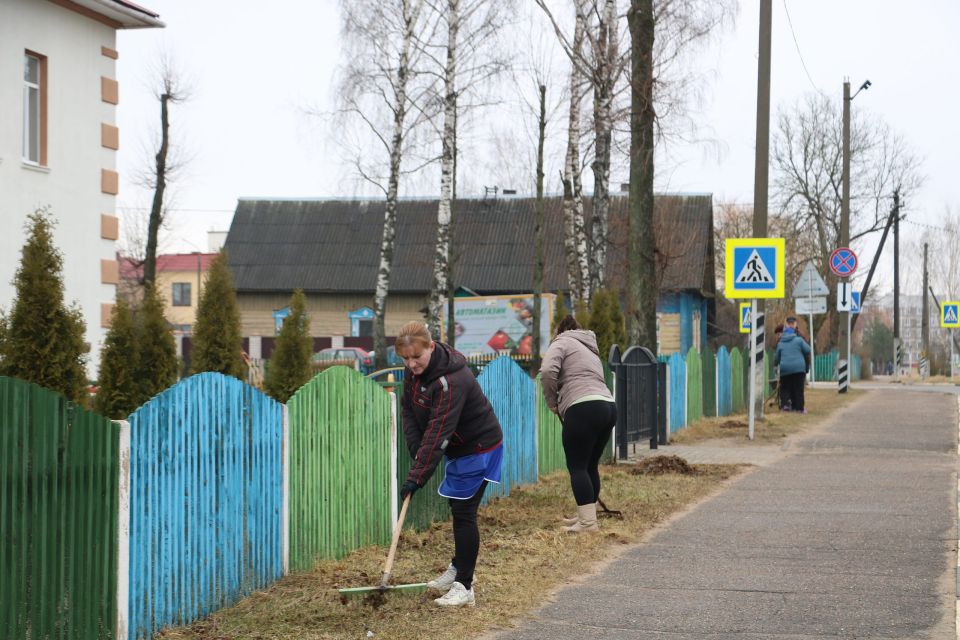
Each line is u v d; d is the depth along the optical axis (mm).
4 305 16266
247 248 55438
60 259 7414
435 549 8875
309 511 7973
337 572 7859
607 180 28172
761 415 21797
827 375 60406
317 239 55438
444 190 31484
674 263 44781
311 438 7992
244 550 7121
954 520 10078
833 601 7070
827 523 10023
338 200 57219
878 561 8312
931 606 6906
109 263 18500
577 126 28859
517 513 10703
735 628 6438
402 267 53406
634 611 6879
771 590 7406
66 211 17609
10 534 5008
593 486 10383
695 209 49656
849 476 13383
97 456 5625
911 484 12562
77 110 17922
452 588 7051
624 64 23375
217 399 6785
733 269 18641
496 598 7203
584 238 30219
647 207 19344
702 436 19031
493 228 54094
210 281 9586
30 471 5145
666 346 48031
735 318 72188
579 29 25266
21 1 16656
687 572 8039
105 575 5688
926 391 36438
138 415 5992
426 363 7152
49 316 7242
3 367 7137
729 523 10133
